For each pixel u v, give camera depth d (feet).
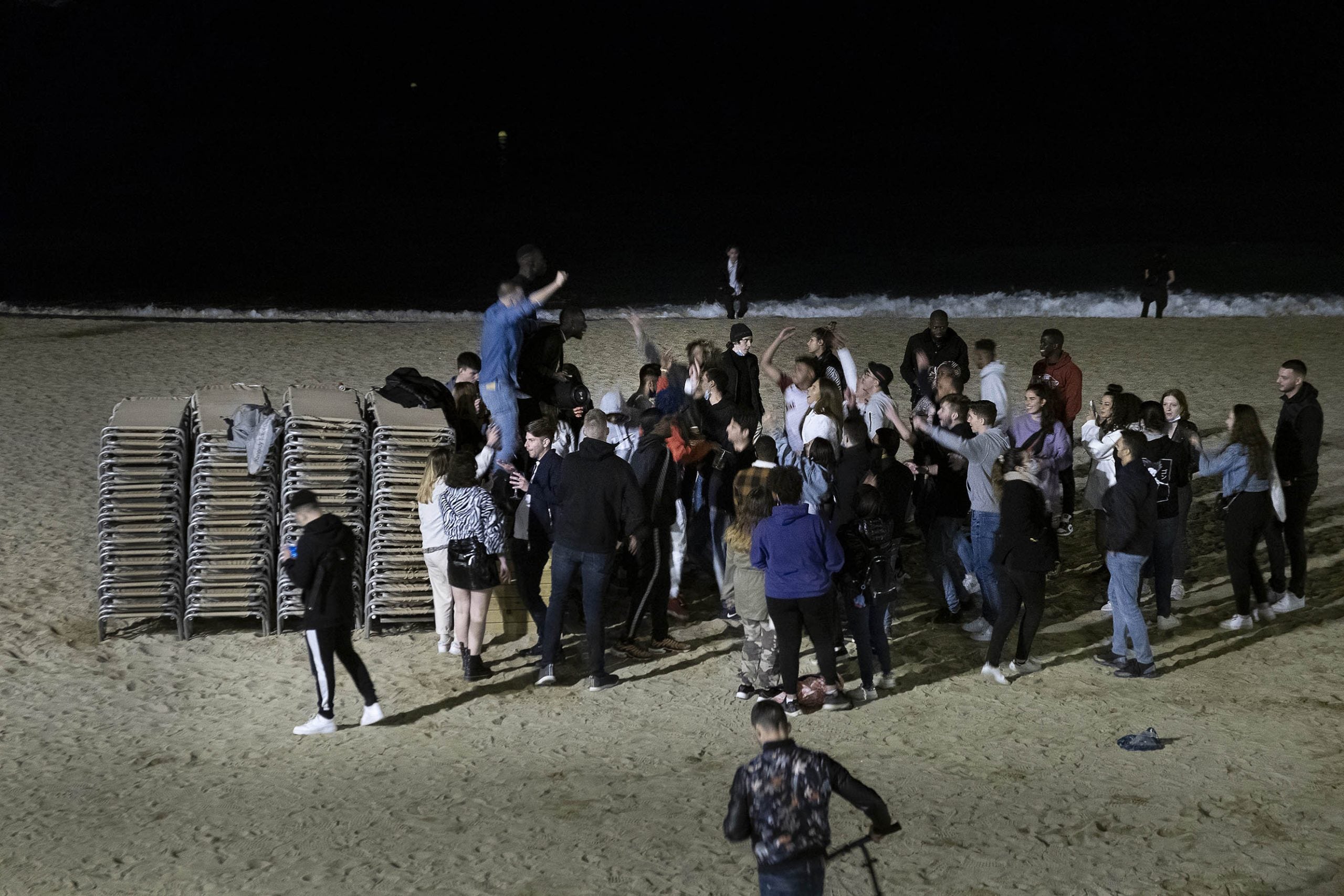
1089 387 62.95
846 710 27.99
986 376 35.22
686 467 33.71
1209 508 43.04
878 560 28.30
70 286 128.77
